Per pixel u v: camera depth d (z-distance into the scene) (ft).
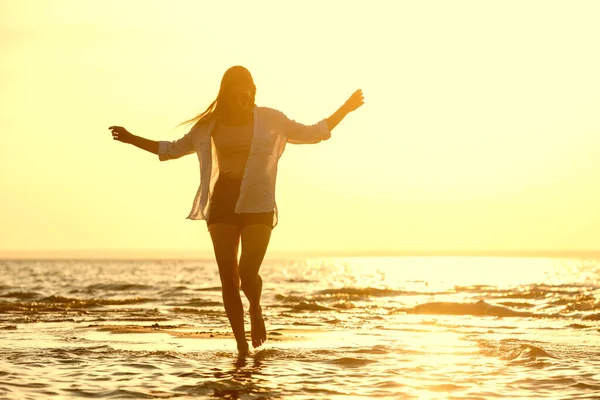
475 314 42.19
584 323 36.55
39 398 16.39
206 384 18.19
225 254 23.06
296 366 21.12
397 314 42.24
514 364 21.74
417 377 19.45
